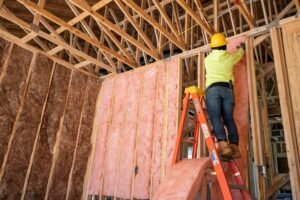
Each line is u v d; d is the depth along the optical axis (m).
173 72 4.52
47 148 4.60
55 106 4.87
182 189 1.95
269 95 6.64
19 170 4.18
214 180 2.29
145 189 4.04
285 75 3.21
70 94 5.17
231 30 6.46
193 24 5.74
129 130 4.74
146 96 4.75
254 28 3.70
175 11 5.32
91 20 5.75
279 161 9.12
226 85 2.68
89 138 5.28
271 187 4.29
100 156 5.00
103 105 5.48
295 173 2.75
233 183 2.45
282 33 3.43
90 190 4.82
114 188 4.47
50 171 4.55
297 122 2.94
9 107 4.22
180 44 4.50
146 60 5.30
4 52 4.30
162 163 4.02
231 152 2.33
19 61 4.48
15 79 4.37
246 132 3.26
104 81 5.75
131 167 4.39
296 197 2.67
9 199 3.98
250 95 3.36
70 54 5.75
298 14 3.38
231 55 2.89
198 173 2.03
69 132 4.98
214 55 2.84
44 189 4.41
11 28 5.84
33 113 4.52
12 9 5.35
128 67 5.87
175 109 4.20
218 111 2.53
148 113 4.57
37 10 3.81
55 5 5.46
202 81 4.05
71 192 4.74
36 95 4.61
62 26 4.15
